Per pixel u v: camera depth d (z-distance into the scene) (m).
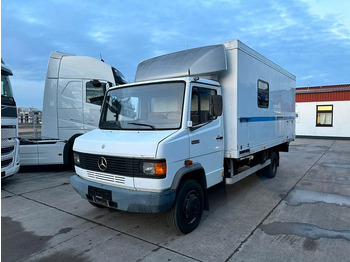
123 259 3.10
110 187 3.50
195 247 3.36
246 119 5.00
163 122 3.74
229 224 4.09
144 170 3.22
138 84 4.16
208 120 4.16
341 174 7.74
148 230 3.88
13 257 3.18
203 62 4.36
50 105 7.72
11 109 6.17
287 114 7.91
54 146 7.82
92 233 3.81
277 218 4.33
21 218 4.40
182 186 3.59
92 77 7.86
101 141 3.71
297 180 7.02
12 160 6.22
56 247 3.41
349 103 18.22
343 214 4.50
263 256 3.14
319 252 3.23
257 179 7.14
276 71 6.80
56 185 6.52
